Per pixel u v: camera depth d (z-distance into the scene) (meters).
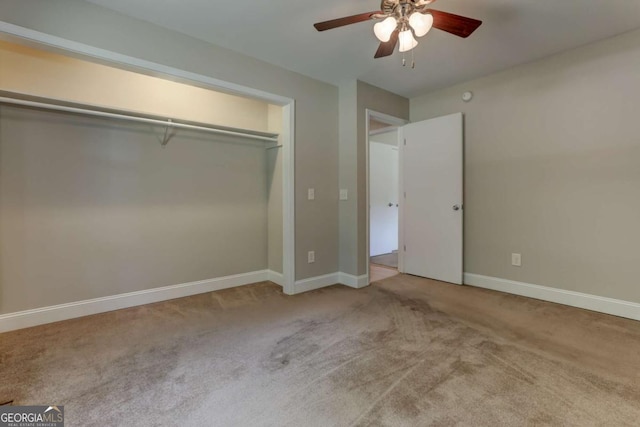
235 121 3.59
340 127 3.65
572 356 1.96
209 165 3.39
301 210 3.35
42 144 2.50
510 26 2.41
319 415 1.45
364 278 3.57
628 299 2.58
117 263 2.85
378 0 2.09
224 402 1.54
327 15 2.26
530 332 2.31
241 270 3.65
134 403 1.53
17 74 2.43
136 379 1.73
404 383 1.69
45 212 2.52
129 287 2.92
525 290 3.16
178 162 3.19
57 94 2.58
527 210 3.13
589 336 2.24
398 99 3.95
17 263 2.41
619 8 2.18
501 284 3.33
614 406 1.49
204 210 3.36
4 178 2.36
